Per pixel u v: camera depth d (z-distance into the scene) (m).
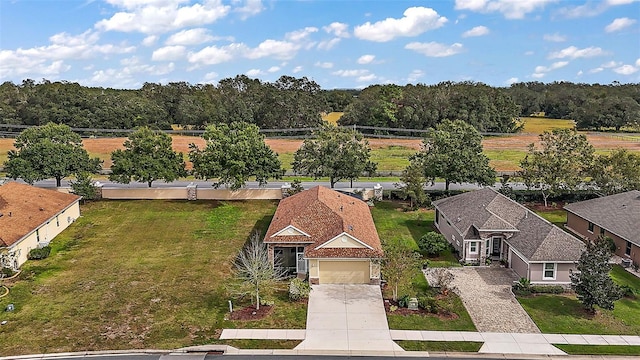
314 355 23.27
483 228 34.16
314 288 30.52
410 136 108.62
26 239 35.09
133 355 23.20
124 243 39.03
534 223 33.91
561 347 23.98
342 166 50.97
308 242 31.92
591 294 26.77
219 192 51.81
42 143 50.44
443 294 29.42
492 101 115.12
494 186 56.50
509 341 24.53
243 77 136.88
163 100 126.25
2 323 26.12
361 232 32.81
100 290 30.39
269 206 49.53
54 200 42.28
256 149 50.81
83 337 24.84
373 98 119.31
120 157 51.06
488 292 30.20
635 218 36.09
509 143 99.75
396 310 27.66
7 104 109.38
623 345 24.16
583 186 51.41
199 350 23.61
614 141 99.75
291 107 117.06
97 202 50.59
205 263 34.88
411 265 29.20
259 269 28.34
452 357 23.16
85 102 109.25
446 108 110.44
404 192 49.44
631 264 34.41
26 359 22.80
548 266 30.59
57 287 30.81
